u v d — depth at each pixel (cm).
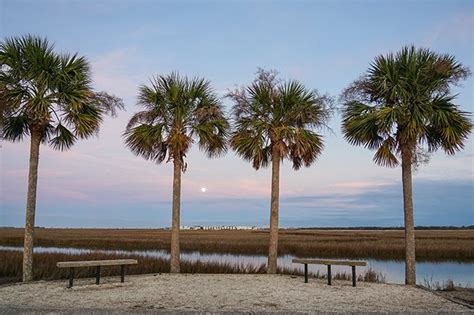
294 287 1265
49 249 3769
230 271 1764
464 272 2197
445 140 1433
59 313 841
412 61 1368
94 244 4578
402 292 1200
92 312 841
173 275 1520
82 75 1423
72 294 1103
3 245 4281
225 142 1697
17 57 1338
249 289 1213
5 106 1338
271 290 1200
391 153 1438
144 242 4794
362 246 3659
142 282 1334
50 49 1372
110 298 1048
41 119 1382
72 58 1414
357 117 1431
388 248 3378
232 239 5356
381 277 1848
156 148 1667
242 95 1655
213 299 1045
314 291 1198
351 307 963
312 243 4197
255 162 1686
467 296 1163
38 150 1401
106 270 1603
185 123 1667
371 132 1433
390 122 1338
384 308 957
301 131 1622
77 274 1489
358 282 1418
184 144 1625
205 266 1797
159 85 1659
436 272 2203
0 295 1082
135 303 984
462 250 3119
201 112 1606
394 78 1359
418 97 1359
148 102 1642
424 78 1372
